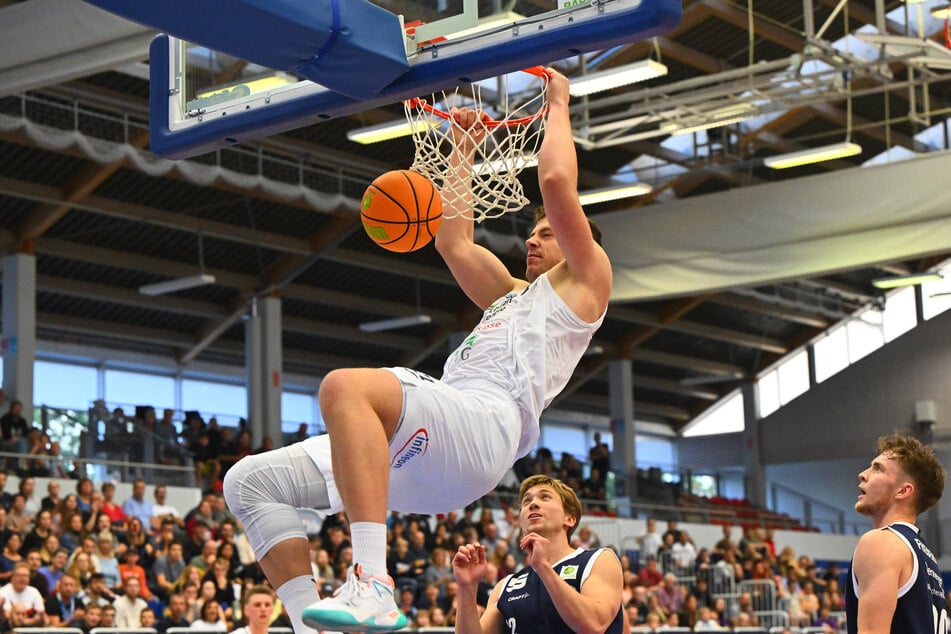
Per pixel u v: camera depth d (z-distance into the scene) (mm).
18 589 10695
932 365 31281
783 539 27812
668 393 34562
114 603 11500
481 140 4109
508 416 3160
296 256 23203
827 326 32625
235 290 24312
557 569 4625
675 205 18484
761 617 18344
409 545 15625
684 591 17859
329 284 25312
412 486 3166
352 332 26984
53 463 15453
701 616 16641
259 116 3975
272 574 3217
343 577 14172
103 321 24438
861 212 17016
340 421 2846
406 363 28641
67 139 16656
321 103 3861
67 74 10648
